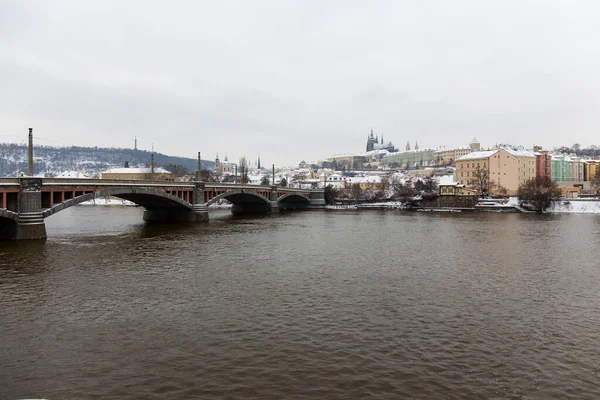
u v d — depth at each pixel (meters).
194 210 106.50
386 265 52.09
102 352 25.56
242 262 53.16
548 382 22.34
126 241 69.62
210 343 27.02
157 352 25.62
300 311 33.56
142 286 40.81
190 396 20.67
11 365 23.78
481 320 31.81
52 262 51.34
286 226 99.81
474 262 54.38
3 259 52.69
